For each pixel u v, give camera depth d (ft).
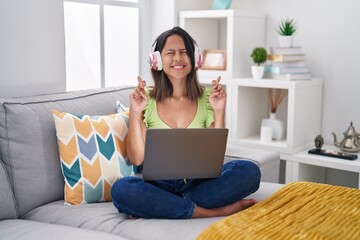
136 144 6.38
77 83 9.00
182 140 5.33
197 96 6.77
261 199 6.19
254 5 10.58
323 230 4.68
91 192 6.15
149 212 5.46
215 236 4.59
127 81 10.09
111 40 9.61
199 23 10.55
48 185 6.14
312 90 9.57
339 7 9.53
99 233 4.91
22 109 6.11
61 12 7.79
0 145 5.97
